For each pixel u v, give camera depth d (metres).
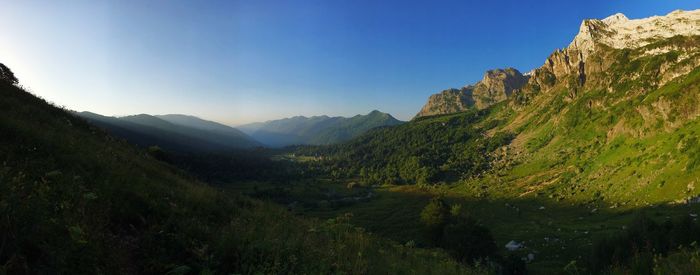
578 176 178.38
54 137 14.89
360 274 10.20
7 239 5.84
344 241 14.19
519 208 150.12
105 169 13.61
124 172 14.36
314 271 9.08
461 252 54.38
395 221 136.38
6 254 5.72
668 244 34.91
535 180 199.75
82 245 6.61
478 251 55.38
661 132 161.88
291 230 13.24
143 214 10.96
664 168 126.56
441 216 75.50
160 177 19.45
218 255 8.94
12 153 11.11
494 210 151.38
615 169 157.88
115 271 7.07
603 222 105.81
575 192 157.00
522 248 87.88
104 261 7.04
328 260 10.17
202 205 14.20
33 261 6.01
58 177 10.27
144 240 9.00
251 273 8.38
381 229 120.88
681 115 154.88
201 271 7.86
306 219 18.41
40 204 6.64
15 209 6.08
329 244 12.01
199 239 9.85
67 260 6.16
